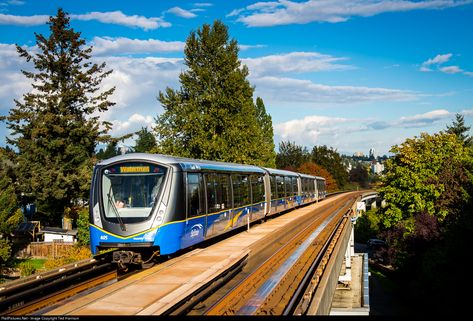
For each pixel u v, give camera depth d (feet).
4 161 128.26
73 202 138.21
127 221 48.01
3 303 35.29
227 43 142.10
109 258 53.83
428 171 138.62
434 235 115.65
